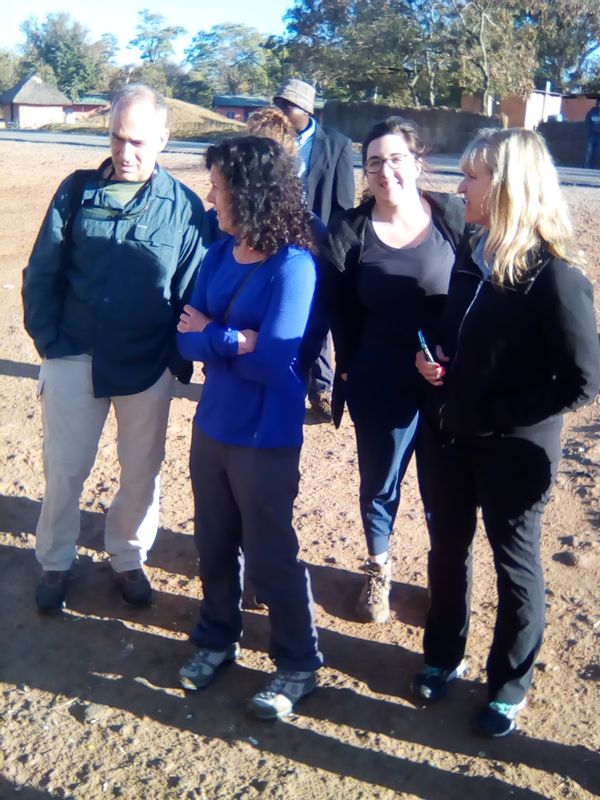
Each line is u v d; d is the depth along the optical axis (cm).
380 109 3400
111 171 371
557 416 305
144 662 373
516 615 320
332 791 307
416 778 313
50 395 373
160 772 316
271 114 424
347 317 377
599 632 388
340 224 364
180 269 374
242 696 354
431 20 3878
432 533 338
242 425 322
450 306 312
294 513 493
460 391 304
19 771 318
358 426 382
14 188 1541
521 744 328
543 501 312
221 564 350
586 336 281
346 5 4050
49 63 9600
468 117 3209
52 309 371
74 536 400
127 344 368
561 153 2947
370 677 364
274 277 315
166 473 537
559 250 284
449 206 370
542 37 4503
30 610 406
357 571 439
